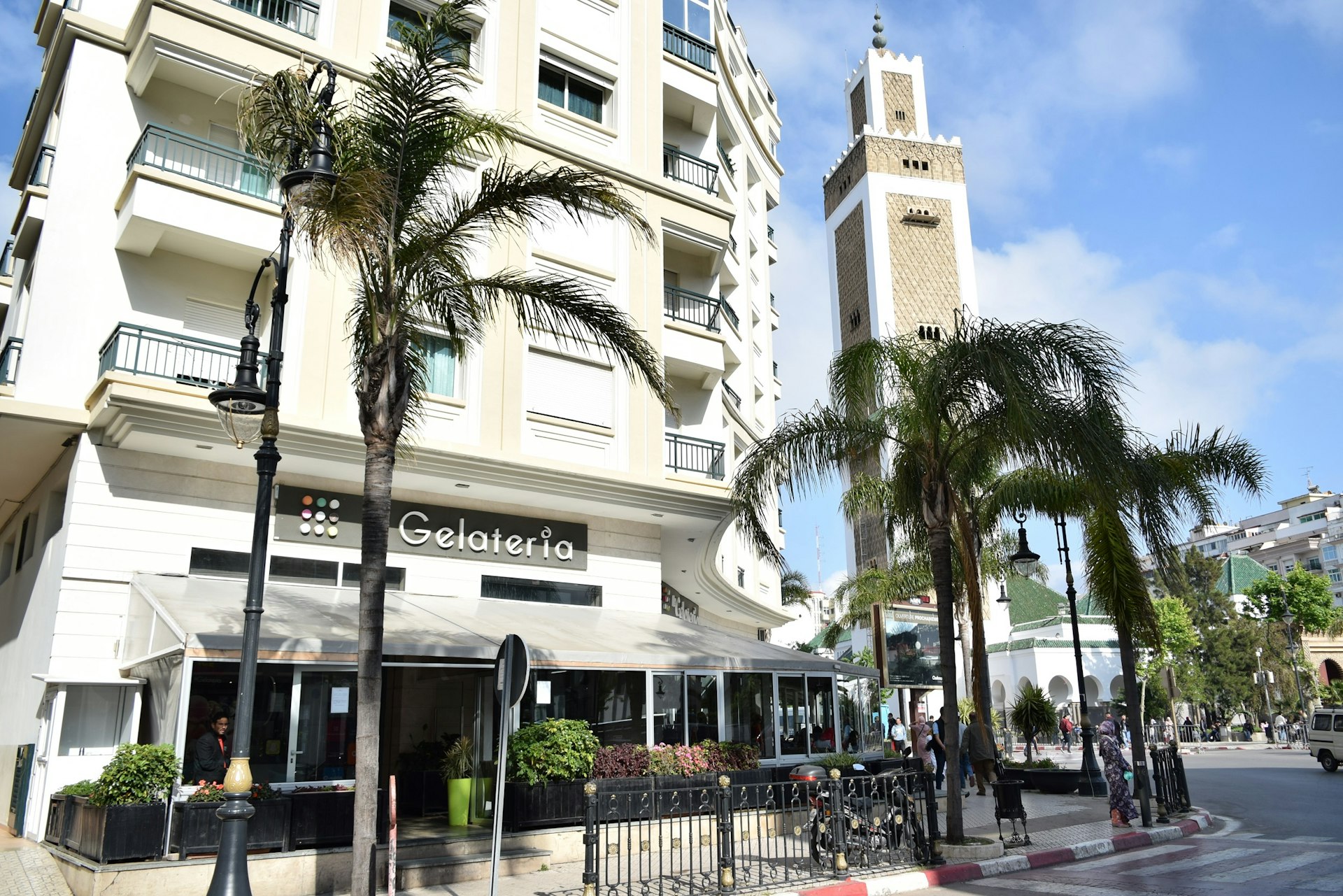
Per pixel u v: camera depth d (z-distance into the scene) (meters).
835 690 18.73
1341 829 14.34
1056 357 12.14
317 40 16.62
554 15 20.33
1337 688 61.56
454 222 10.11
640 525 19.77
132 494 14.05
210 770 11.19
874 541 62.41
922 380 12.77
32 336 13.98
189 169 15.59
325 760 12.16
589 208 10.46
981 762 20.08
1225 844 13.09
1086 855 12.52
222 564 14.57
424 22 10.23
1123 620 16.22
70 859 10.48
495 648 13.24
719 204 21.92
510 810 12.44
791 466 13.89
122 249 14.94
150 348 14.77
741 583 29.86
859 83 84.25
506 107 18.70
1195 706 59.94
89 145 14.95
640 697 15.41
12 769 15.25
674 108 24.41
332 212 8.55
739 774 15.05
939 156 79.44
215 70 15.27
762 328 33.78
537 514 18.25
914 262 76.44
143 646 12.53
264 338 15.59
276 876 10.05
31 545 16.75
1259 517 110.31
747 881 10.15
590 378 18.84
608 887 9.43
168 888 9.53
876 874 10.59
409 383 9.59
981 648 19.30
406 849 11.15
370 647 8.61
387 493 9.06
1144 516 16.05
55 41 15.67
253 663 7.73
